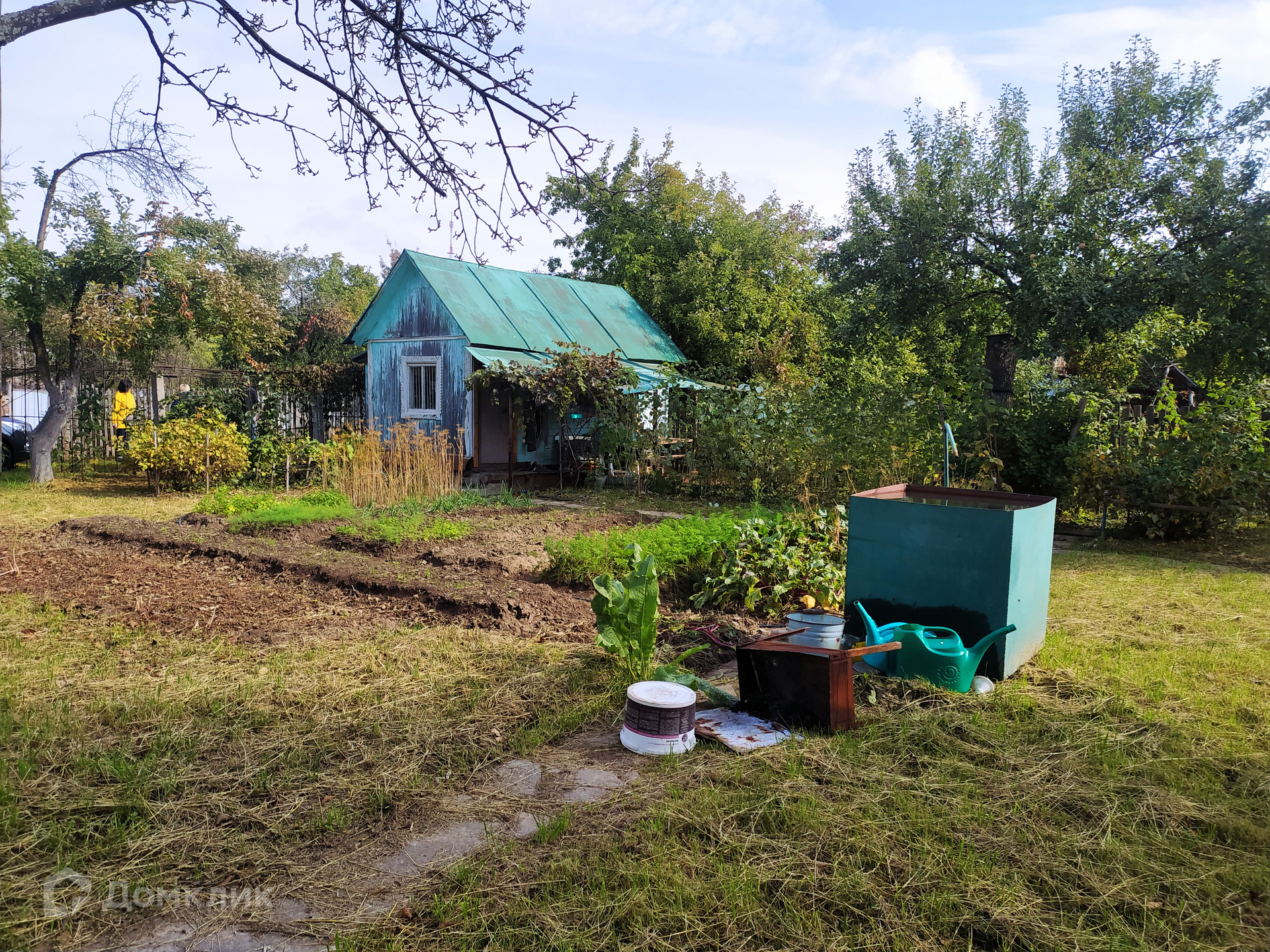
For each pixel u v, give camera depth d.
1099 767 3.40
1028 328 14.48
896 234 15.73
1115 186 14.58
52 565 6.96
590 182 4.64
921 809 3.02
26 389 15.77
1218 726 3.88
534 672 4.56
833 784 3.23
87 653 4.73
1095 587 7.13
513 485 14.17
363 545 7.88
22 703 3.90
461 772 3.37
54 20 3.38
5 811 2.86
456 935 2.32
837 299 21.09
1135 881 2.59
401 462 11.81
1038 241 14.62
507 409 15.02
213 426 13.17
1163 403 10.77
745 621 5.82
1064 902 2.50
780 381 17.81
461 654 4.87
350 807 3.03
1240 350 14.74
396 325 15.22
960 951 2.28
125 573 6.73
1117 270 14.35
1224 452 9.53
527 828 2.94
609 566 6.50
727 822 2.94
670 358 17.66
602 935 2.33
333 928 2.37
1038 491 11.94
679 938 2.32
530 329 15.23
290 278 31.28
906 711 3.99
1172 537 10.10
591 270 22.98
